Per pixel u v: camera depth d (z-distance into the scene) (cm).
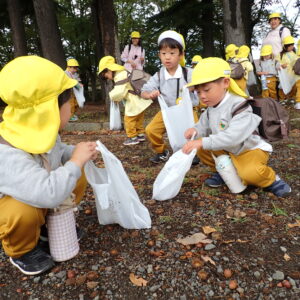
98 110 1016
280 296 153
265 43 817
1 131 158
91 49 1794
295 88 760
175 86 344
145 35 1546
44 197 152
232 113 242
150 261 185
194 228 218
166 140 503
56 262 188
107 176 203
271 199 253
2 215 162
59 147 187
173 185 251
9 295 164
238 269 173
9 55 1797
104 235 215
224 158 258
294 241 195
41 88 146
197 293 159
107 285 167
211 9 1253
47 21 775
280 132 248
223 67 235
